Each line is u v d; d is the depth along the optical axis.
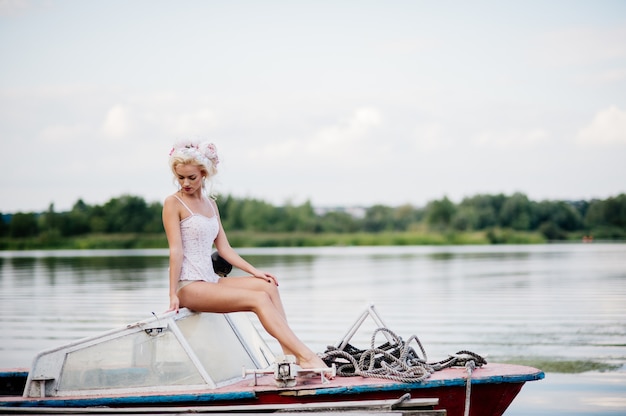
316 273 24.56
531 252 39.66
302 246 56.50
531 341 10.92
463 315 13.86
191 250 6.25
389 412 5.33
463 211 58.88
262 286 6.26
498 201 58.53
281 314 6.26
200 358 5.89
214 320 6.24
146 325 5.71
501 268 26.30
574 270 24.70
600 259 31.02
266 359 6.43
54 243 51.56
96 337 5.75
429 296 17.16
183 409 5.52
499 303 15.71
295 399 5.53
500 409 5.74
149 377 5.70
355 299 16.64
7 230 51.38
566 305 15.20
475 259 32.91
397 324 12.77
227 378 5.95
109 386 5.71
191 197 6.35
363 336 11.52
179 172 6.24
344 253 41.97
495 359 9.60
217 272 6.63
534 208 57.94
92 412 5.52
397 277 22.75
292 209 58.41
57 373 5.74
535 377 5.66
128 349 5.74
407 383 5.52
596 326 12.34
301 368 5.84
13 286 20.42
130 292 18.30
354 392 5.51
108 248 51.91
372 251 45.44
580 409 7.36
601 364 9.29
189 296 6.13
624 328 12.11
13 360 9.80
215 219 6.48
